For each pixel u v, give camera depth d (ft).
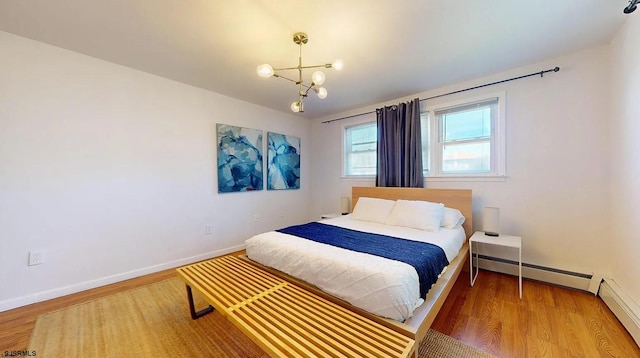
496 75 9.19
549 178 8.29
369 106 13.19
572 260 7.96
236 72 9.19
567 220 8.03
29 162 7.04
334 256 5.67
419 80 9.83
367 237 7.48
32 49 7.06
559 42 7.22
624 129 6.41
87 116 8.00
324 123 15.42
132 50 7.64
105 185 8.38
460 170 10.33
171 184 9.99
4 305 6.64
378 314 4.62
